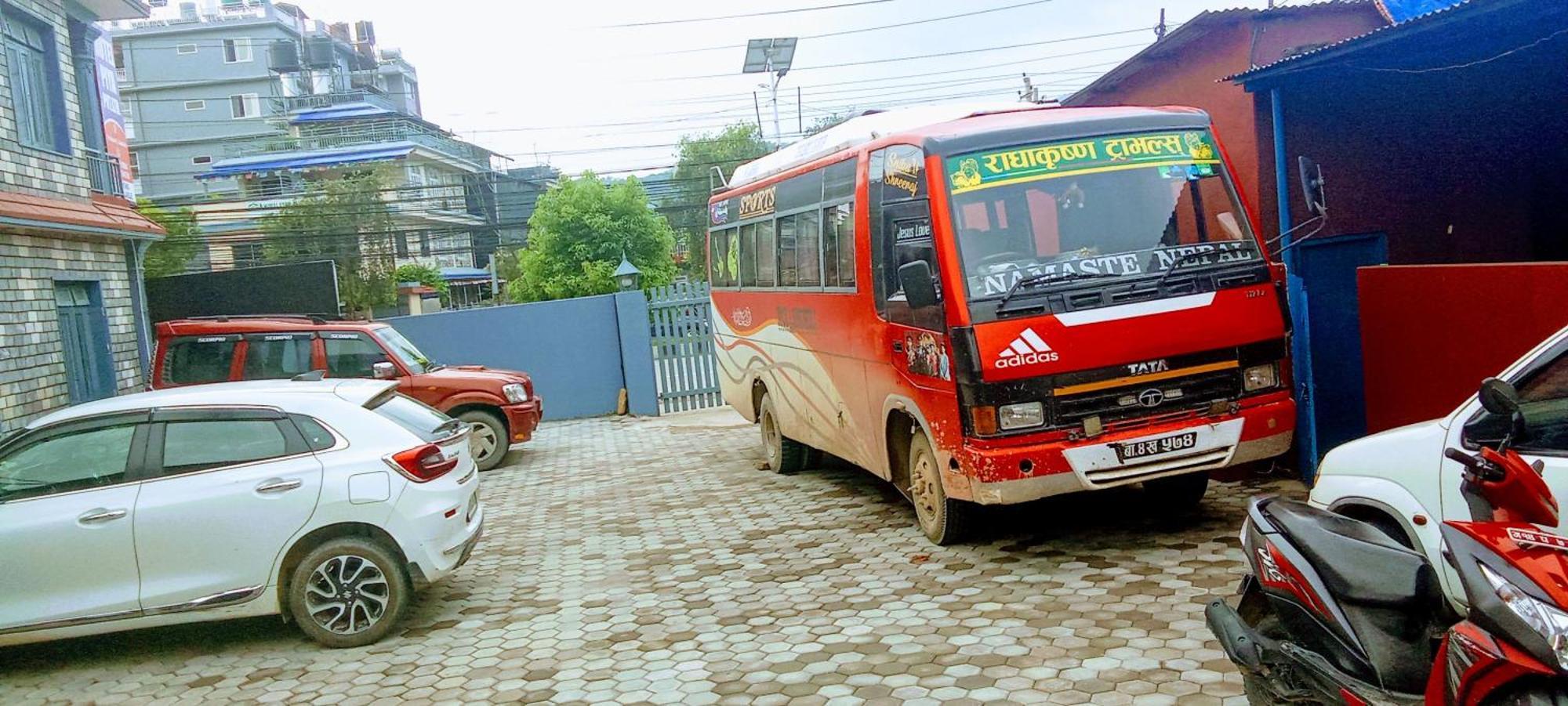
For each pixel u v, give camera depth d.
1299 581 3.82
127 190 15.98
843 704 4.94
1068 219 6.93
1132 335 6.59
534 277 40.94
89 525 6.11
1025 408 6.51
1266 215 9.28
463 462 7.12
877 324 7.90
